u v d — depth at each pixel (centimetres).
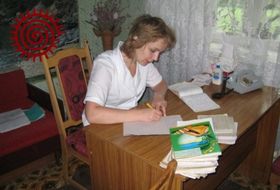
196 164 112
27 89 244
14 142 196
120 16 275
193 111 160
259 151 208
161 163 117
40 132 207
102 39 265
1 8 223
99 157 145
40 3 243
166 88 188
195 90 179
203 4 226
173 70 262
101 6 269
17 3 230
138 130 140
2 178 209
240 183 215
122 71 160
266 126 198
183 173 111
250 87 183
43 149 214
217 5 221
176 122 147
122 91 166
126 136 137
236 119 151
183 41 247
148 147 129
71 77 194
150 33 142
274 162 185
